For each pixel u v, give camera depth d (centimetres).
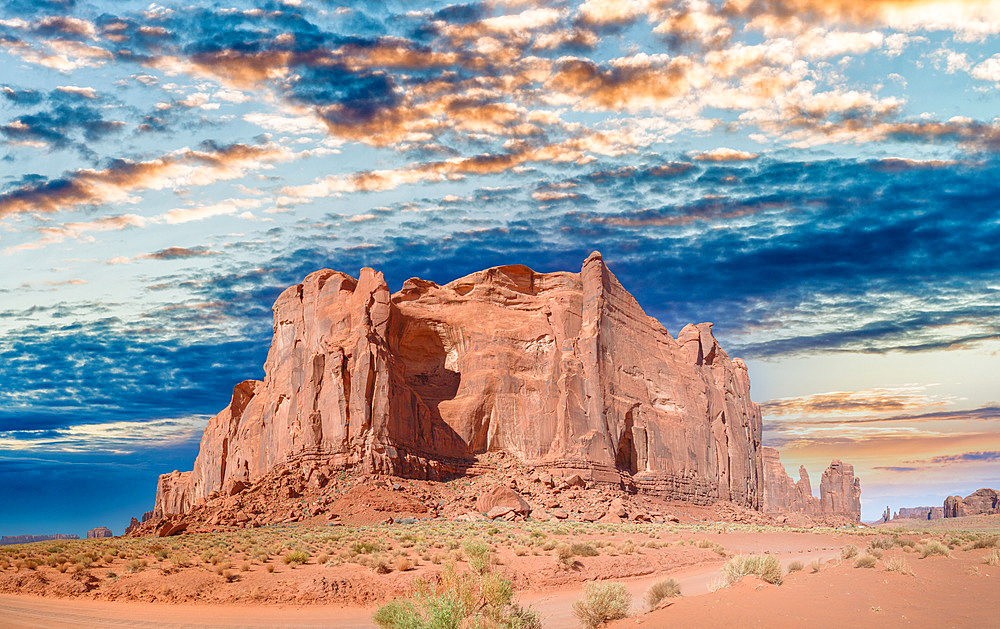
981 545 4069
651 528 6344
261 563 3725
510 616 1948
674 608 2100
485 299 8812
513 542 4516
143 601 3038
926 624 1670
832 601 1967
